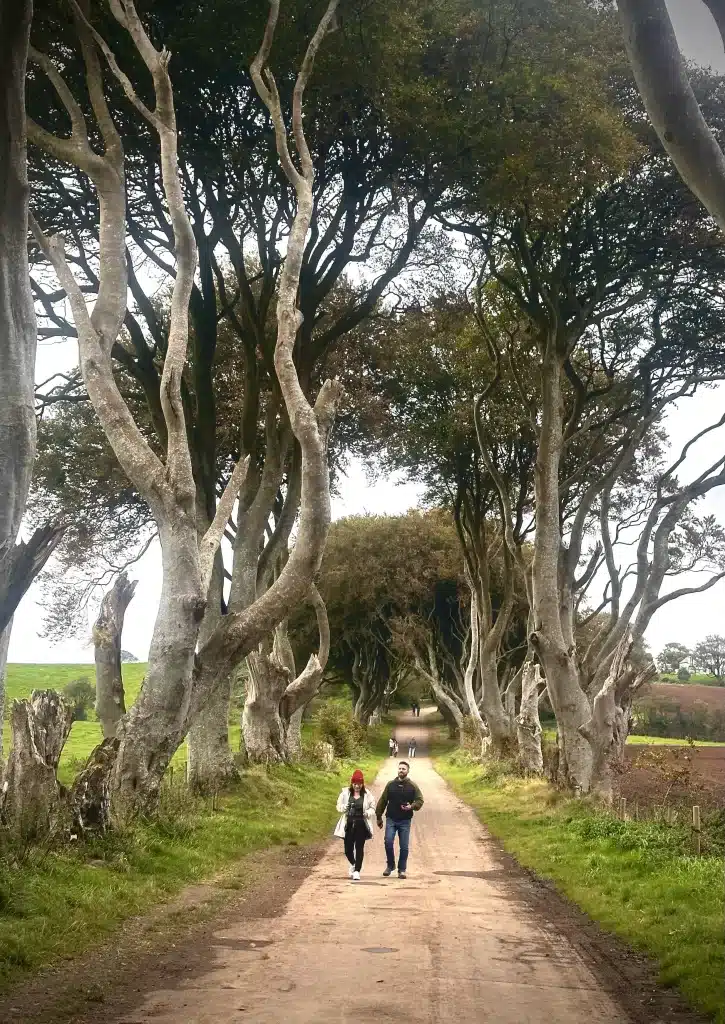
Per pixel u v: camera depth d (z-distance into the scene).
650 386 26.69
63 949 8.13
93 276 20.78
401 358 29.27
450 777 41.62
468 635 56.00
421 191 20.89
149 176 19.84
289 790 25.30
